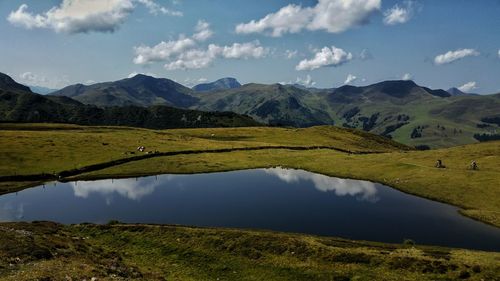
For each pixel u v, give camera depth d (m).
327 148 168.62
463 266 42.28
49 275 31.64
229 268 45.81
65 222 66.81
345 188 93.62
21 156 113.62
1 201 80.94
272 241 50.78
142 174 109.12
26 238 42.72
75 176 103.62
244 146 156.00
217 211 72.88
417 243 55.12
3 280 29.45
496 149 122.44
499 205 72.62
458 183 87.44
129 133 173.25
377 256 45.59
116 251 51.22
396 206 76.44
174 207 75.94
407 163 112.38
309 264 45.12
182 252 50.47
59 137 142.62
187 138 173.12
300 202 79.75
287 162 130.50
